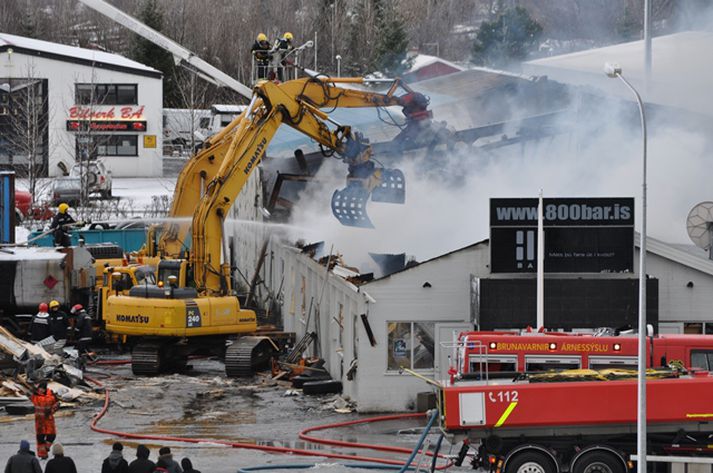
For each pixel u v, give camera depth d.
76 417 89.62
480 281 86.69
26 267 120.25
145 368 108.56
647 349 71.19
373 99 116.56
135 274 122.44
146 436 81.44
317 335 110.25
